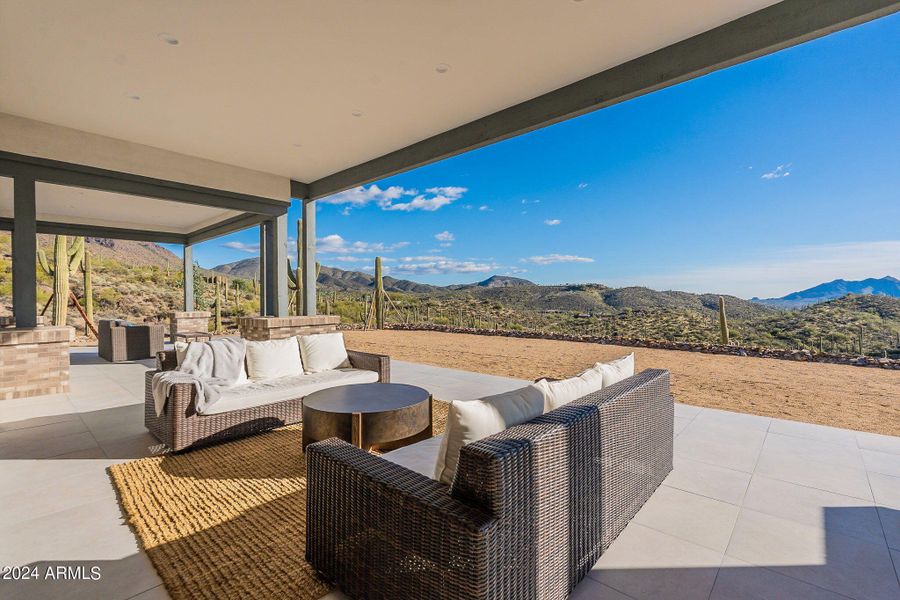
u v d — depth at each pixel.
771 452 3.00
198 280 17.78
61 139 4.75
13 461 2.87
